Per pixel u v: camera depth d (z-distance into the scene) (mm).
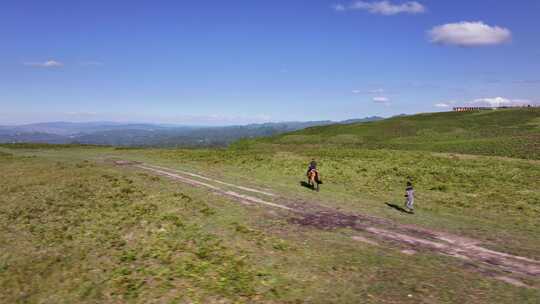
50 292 12414
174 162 45812
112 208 21984
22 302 11859
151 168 39312
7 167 39781
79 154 56688
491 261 14547
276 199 25156
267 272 13188
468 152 55844
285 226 18781
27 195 25766
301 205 23641
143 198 24141
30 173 35031
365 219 20781
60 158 48844
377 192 30250
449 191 30484
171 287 12336
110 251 15617
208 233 17375
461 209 24906
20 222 19891
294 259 14352
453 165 41469
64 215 20938
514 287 12102
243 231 17609
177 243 16172
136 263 14359
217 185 29625
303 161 45469
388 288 11938
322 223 19562
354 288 11953
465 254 15336
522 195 28188
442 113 110250
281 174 37656
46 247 16297
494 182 32812
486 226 20312
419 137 77875
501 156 49844
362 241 16719
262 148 66375
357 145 71250
